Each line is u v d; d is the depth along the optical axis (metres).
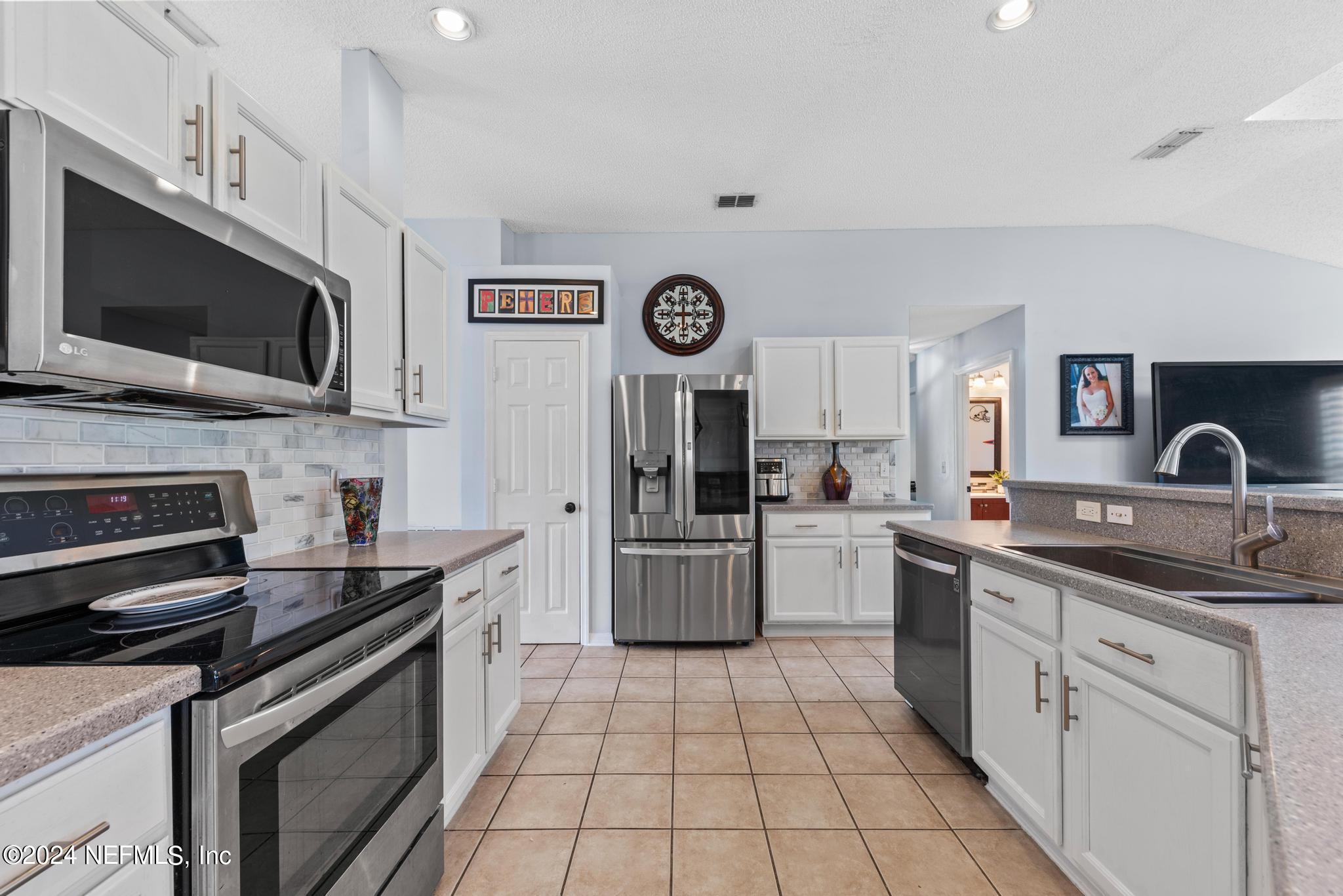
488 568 1.96
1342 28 2.13
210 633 0.94
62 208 0.82
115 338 0.90
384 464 2.35
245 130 1.30
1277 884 0.38
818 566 3.59
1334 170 3.21
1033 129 2.82
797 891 1.51
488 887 1.53
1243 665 0.99
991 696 1.83
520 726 2.42
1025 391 4.17
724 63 2.31
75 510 1.11
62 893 0.60
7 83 0.82
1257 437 3.88
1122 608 1.29
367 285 1.77
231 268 1.15
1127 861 1.25
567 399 3.54
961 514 5.08
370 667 1.12
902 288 4.18
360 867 1.12
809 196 3.60
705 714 2.53
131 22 1.02
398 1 1.96
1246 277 4.16
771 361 3.81
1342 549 1.32
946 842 1.69
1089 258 4.17
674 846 1.68
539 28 2.10
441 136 2.85
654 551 3.38
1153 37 2.17
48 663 0.80
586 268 3.59
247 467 1.61
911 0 1.99
